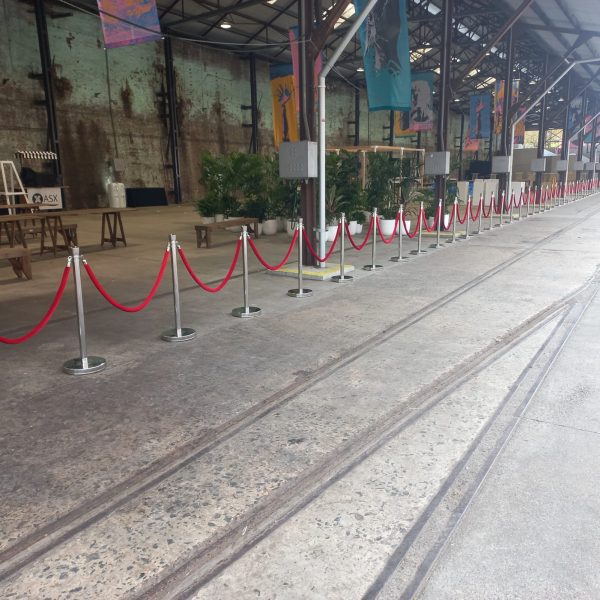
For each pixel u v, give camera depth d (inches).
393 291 283.9
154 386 161.9
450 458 119.6
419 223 406.0
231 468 116.8
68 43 813.2
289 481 111.7
